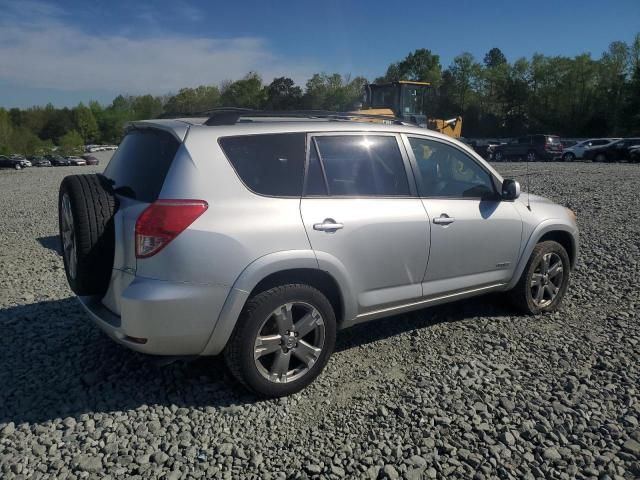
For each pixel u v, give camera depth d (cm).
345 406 358
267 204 354
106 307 368
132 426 334
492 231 466
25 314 524
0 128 9006
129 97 14375
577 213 1024
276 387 362
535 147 3625
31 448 312
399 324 495
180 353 343
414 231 415
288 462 301
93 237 341
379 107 2225
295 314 371
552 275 519
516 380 388
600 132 7219
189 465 298
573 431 327
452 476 290
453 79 8650
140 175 362
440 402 359
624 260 687
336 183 389
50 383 385
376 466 297
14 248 896
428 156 445
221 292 333
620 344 446
